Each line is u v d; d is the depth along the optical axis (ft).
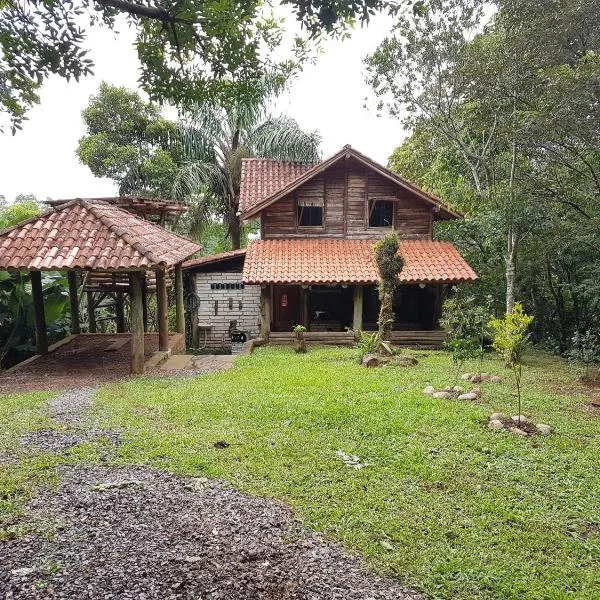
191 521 13.93
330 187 52.60
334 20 10.82
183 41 13.29
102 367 35.47
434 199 50.39
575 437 21.42
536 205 36.32
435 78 50.98
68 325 50.90
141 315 33.19
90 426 21.79
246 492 15.83
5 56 11.94
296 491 15.90
